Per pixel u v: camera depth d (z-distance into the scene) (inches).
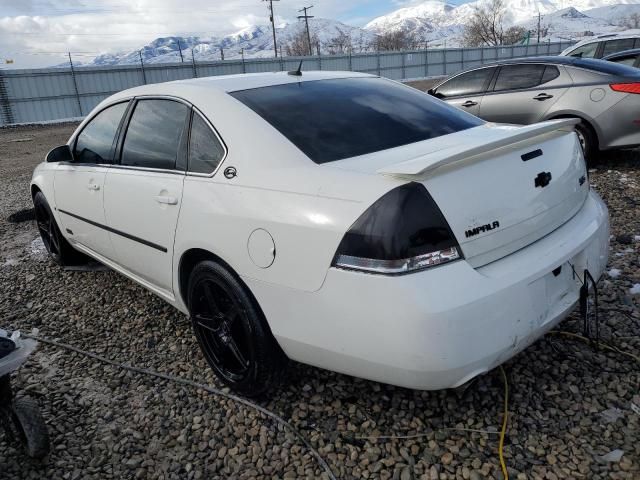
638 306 128.2
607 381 103.4
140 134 133.0
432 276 78.2
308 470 89.9
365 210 81.4
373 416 100.6
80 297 168.7
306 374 114.2
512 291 82.7
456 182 83.0
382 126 110.3
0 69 1177.4
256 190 97.1
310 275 86.8
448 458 89.1
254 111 109.1
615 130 247.4
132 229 130.8
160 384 118.1
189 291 114.3
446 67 1913.1
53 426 106.3
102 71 1311.5
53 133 912.9
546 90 263.9
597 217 106.0
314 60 1643.7
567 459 86.6
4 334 91.7
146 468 94.3
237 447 96.8
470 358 79.9
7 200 324.2
